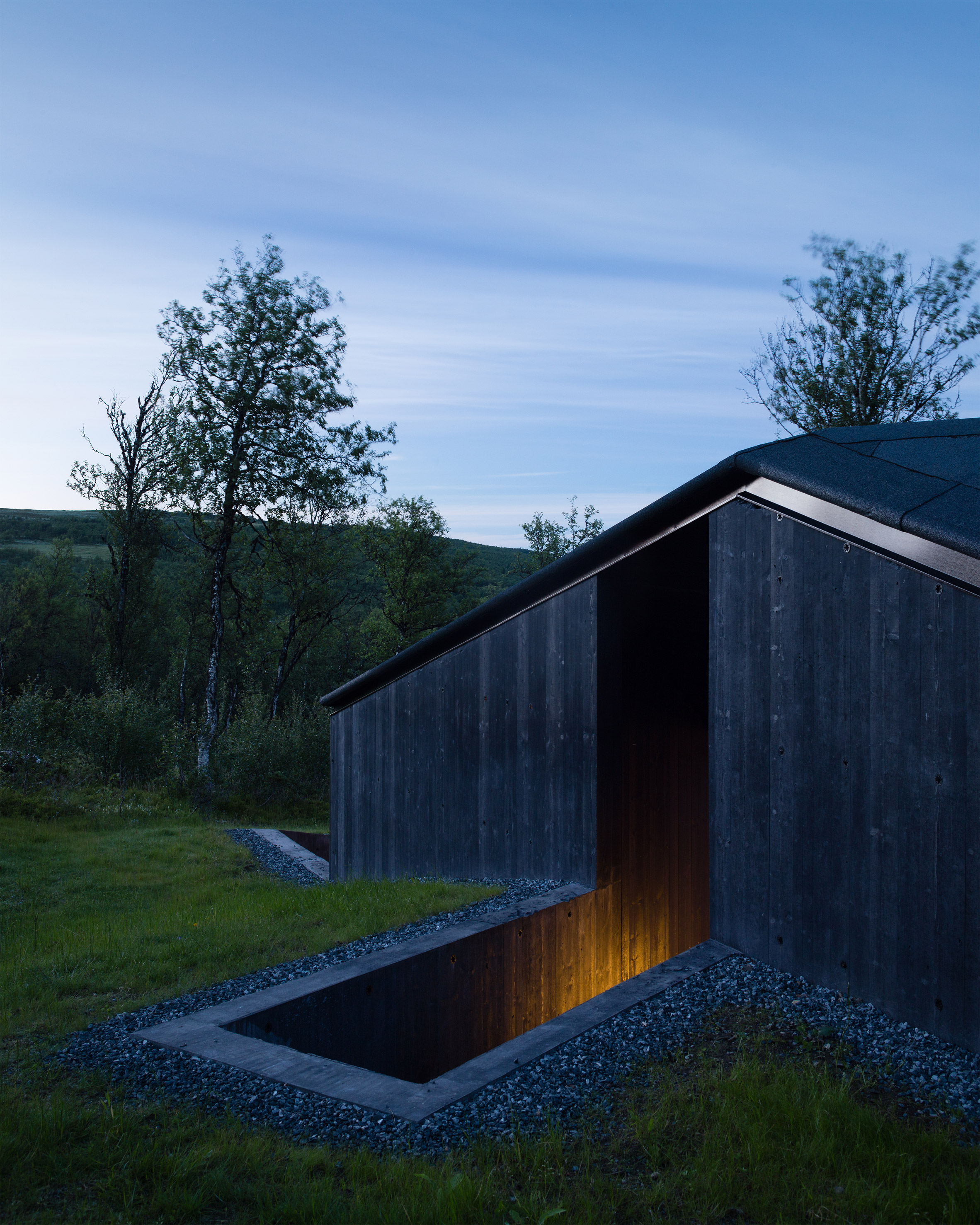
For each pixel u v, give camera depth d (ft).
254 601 100.73
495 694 29.78
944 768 16.14
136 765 61.52
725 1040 15.33
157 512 103.35
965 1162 11.21
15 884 33.06
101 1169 10.96
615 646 26.73
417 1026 19.44
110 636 106.42
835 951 18.04
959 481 17.88
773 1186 10.61
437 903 24.47
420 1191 10.32
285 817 63.52
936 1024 16.01
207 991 18.02
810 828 18.72
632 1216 10.11
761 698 20.03
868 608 17.71
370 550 125.39
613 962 26.96
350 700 36.65
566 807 27.09
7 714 58.90
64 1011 16.79
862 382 80.74
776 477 19.12
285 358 77.25
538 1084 13.55
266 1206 10.16
